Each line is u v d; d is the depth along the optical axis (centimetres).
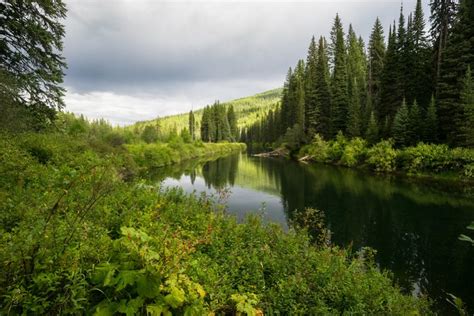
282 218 1677
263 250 619
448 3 3916
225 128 11206
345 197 2252
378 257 1238
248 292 436
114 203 578
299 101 6406
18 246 253
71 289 239
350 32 7350
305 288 496
